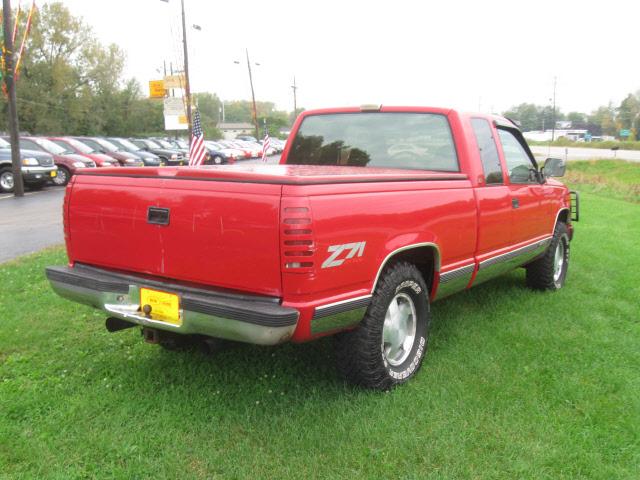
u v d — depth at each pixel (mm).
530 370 4035
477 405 3506
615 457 3023
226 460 2920
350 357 3523
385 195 3439
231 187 3057
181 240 3236
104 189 3564
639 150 64562
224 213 3059
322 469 2861
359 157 4961
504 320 5160
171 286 3324
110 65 64125
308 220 2902
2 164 17703
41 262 7168
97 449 3025
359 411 3391
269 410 3438
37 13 55062
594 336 4742
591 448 3082
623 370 4070
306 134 5270
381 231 3391
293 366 4086
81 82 61188
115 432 3176
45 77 56719
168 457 2943
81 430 3205
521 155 5570
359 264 3252
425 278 4160
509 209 4906
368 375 3551
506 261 5000
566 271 6559
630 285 6453
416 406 3477
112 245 3566
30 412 3377
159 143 35625
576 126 125875
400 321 3824
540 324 5051
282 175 2988
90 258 3717
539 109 125938
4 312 5094
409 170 4531
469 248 4348
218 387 3734
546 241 5824
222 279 3125
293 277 2926
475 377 3914
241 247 3029
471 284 4668
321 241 2982
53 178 18828
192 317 3131
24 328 4715
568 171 34125
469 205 4281
